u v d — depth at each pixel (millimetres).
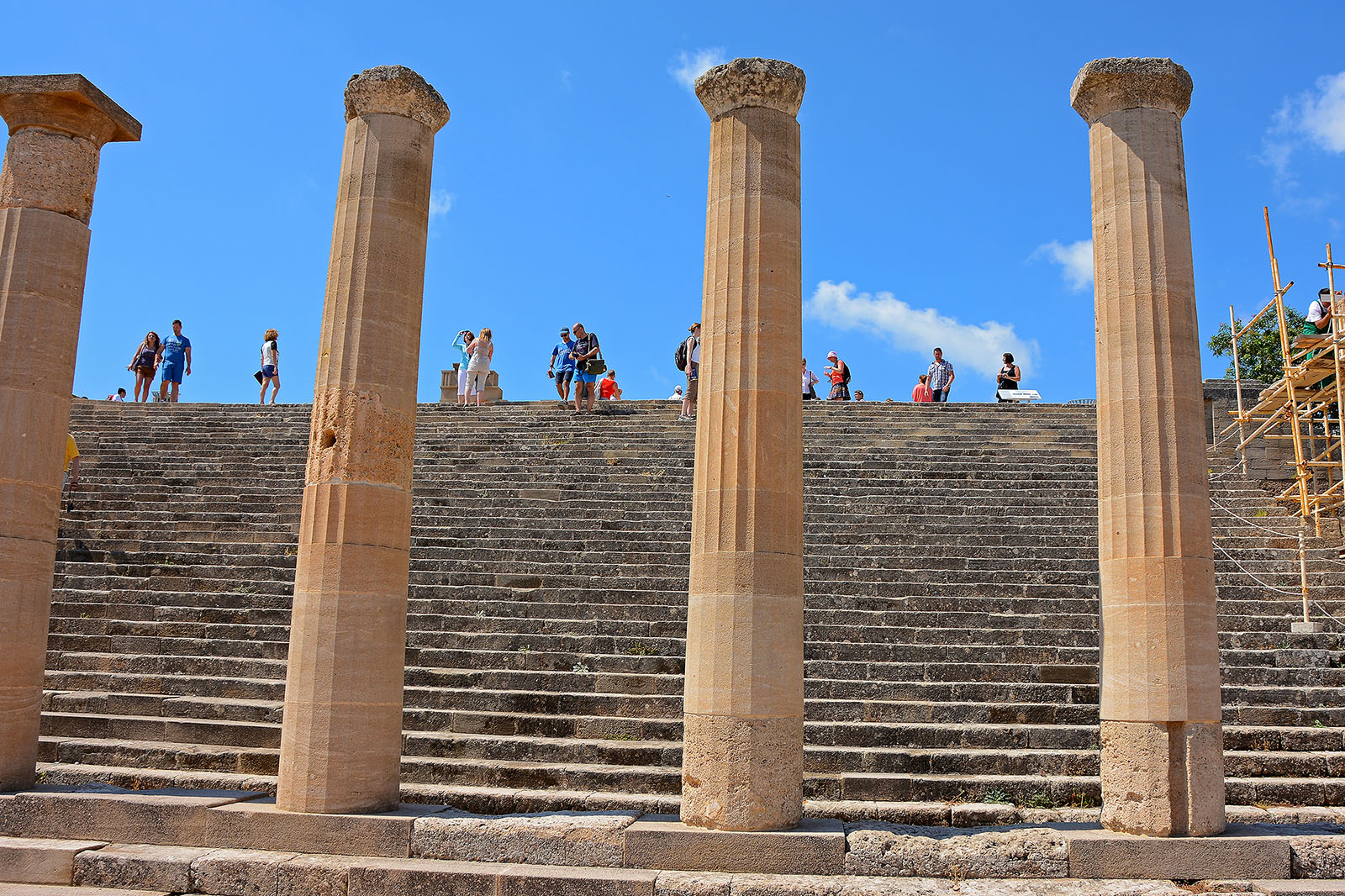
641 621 13086
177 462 19453
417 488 17906
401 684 9609
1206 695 8680
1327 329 17000
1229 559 14812
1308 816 8906
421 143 10297
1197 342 9320
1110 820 8703
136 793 9570
